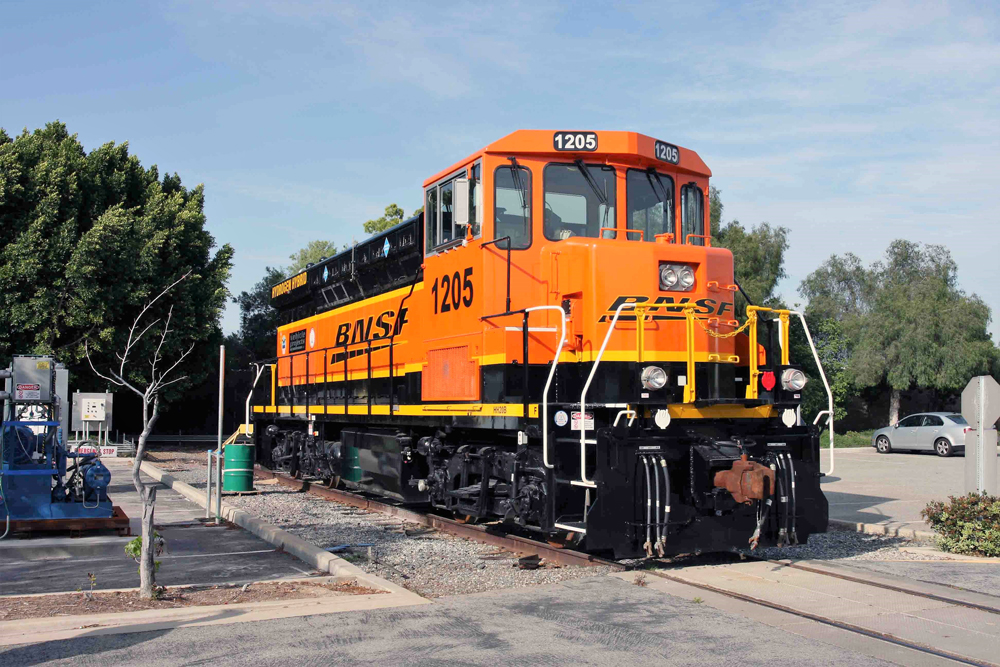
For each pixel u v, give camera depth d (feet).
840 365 148.15
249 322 159.53
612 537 27.40
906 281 164.45
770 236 141.28
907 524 39.17
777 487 29.73
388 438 42.83
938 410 154.10
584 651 19.22
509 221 32.07
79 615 22.24
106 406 80.28
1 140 96.22
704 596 24.45
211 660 18.65
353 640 20.12
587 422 28.91
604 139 32.19
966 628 21.15
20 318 87.25
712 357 30.35
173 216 98.43
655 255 30.17
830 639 20.15
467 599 24.32
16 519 36.42
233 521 42.22
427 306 37.96
